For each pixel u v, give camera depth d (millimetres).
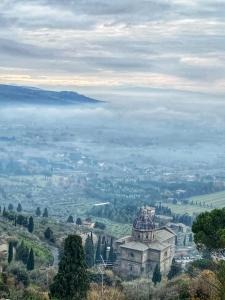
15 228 193625
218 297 43281
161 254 168375
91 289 68500
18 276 103312
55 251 172000
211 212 56656
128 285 86000
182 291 54594
